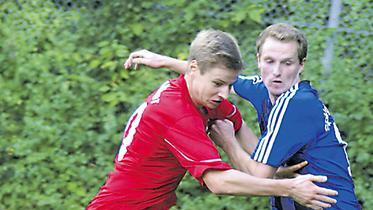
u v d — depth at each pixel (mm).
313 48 12898
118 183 8273
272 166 7957
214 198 12547
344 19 13062
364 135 12469
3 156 13352
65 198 12961
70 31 13961
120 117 13227
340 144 8383
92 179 12984
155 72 13398
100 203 8406
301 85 8000
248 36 13312
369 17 12992
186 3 13555
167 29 13539
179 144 7531
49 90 13508
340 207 8289
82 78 13484
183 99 7629
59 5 14117
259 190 7301
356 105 12453
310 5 13219
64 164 13055
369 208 12148
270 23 13375
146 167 8062
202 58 7391
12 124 13500
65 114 13406
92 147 13250
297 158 8250
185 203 12555
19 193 13062
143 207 8328
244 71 12781
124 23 13727
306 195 7227
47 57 13719
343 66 12680
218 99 7535
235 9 13391
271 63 7922
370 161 12398
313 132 7973
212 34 7480
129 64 9391
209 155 7445
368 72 12828
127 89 13328
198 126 7559
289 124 7852
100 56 13570
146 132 7832
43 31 13977
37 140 13211
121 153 8289
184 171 8273
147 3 13648
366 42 12930
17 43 13875
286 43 7852
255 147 8711
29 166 13117
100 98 13430
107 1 13781
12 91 13586
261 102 8805
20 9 14141
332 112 12547
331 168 8227
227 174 7379
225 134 8312
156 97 7797
